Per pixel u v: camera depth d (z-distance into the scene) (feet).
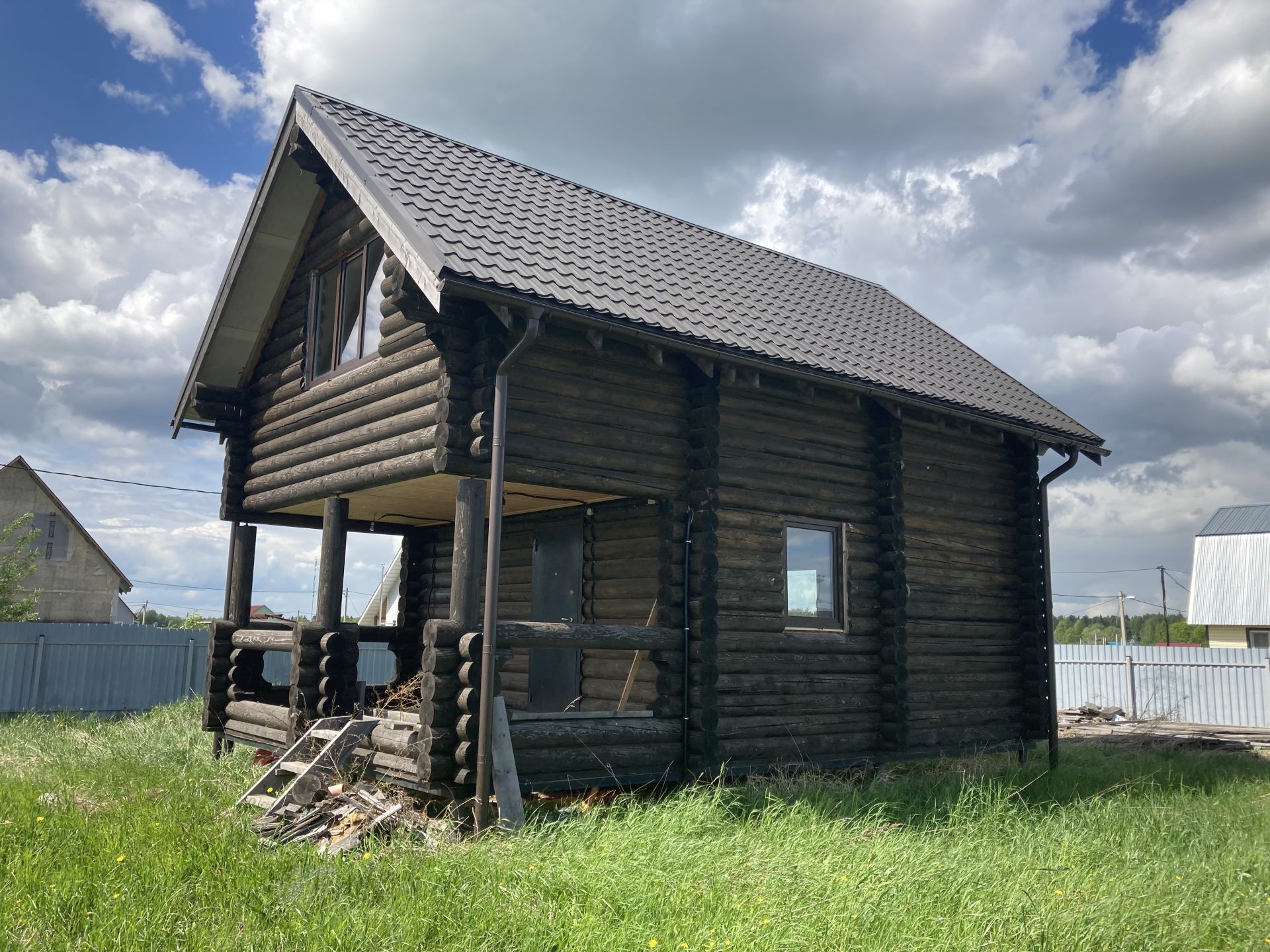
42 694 64.28
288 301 39.24
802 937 16.26
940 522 39.19
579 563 35.78
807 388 33.32
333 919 16.92
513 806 24.31
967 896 18.65
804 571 34.53
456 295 24.26
